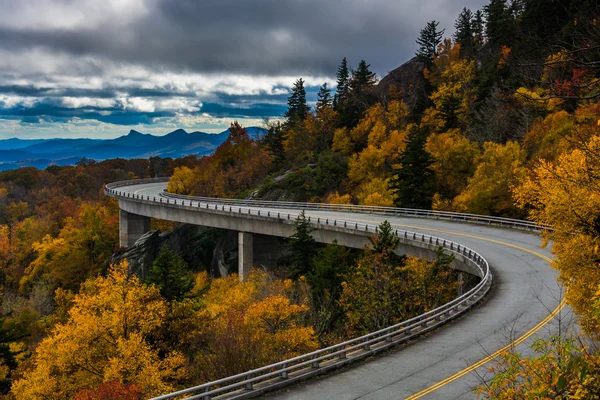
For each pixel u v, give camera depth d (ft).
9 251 331.16
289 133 358.43
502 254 127.13
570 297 55.16
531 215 61.87
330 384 58.49
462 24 373.81
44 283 273.33
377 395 54.54
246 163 351.67
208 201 286.05
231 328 89.51
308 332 94.89
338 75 385.70
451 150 215.72
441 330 76.95
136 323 100.12
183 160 577.43
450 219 183.42
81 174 540.93
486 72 270.87
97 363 96.07
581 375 26.37
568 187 53.31
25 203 442.50
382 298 106.52
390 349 69.97
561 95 27.68
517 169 175.11
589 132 45.14
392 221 182.39
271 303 100.48
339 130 310.24
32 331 178.91
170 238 269.03
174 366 90.68
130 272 253.85
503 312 83.61
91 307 102.22
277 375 60.70
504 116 223.51
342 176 271.69
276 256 217.15
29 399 92.38
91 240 311.06
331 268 143.02
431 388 55.47
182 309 107.96
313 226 176.76
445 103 270.46
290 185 274.77
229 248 234.99
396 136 257.75
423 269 114.93
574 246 53.78
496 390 33.32
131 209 291.38
